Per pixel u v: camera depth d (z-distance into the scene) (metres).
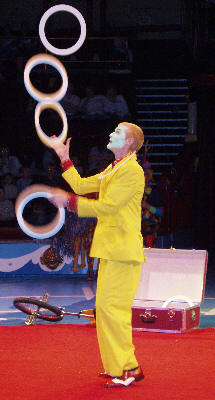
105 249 4.82
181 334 6.57
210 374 5.12
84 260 10.77
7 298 8.84
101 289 4.86
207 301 8.86
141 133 5.02
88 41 18.31
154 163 17.20
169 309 6.61
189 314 6.67
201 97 14.28
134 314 6.71
